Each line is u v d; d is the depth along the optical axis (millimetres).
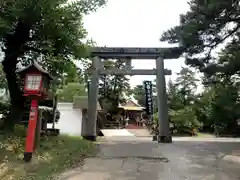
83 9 9820
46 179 5922
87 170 6922
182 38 11617
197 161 8312
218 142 14492
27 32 9297
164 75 16172
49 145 9023
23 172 6199
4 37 9148
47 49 9297
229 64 11398
